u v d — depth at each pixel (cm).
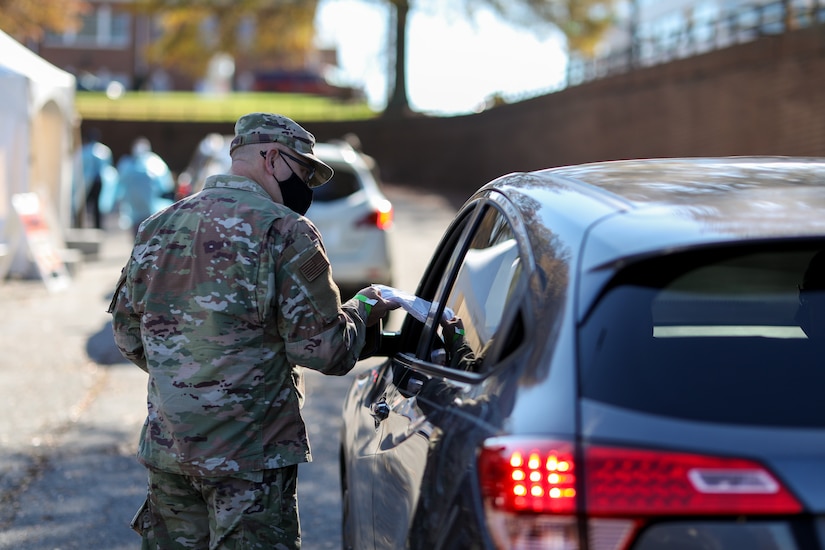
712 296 372
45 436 1191
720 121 4375
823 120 3669
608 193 420
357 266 1931
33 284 2519
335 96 11150
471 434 369
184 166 7900
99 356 1652
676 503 311
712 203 387
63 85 2919
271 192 555
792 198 392
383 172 7606
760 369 361
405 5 7562
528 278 398
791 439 319
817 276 383
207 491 529
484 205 543
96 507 940
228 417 520
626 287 359
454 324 498
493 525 331
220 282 521
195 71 8362
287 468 542
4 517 912
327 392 1416
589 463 318
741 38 4547
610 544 313
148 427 538
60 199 3036
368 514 549
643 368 343
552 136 6050
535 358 358
